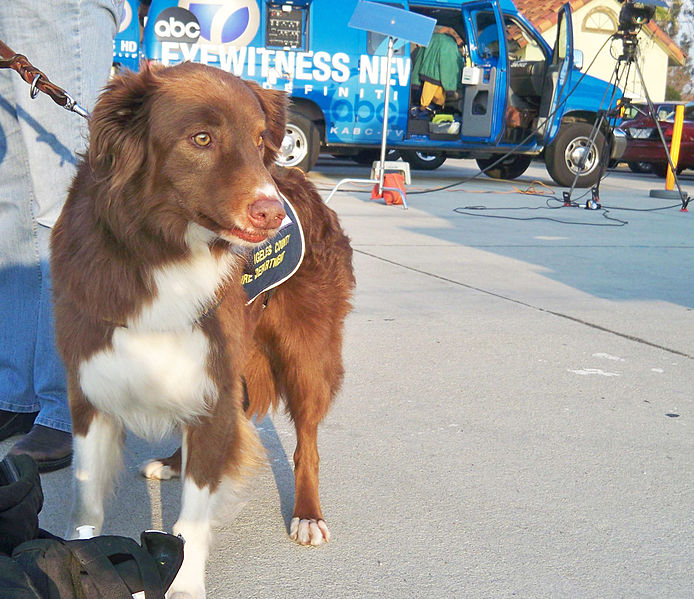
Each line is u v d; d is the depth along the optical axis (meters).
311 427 2.98
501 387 4.24
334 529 2.79
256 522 2.84
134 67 12.26
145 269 2.25
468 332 5.20
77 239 2.29
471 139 13.44
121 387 2.33
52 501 2.86
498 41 13.10
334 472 3.21
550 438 3.63
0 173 3.11
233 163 2.23
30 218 3.13
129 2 12.10
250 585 2.42
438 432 3.63
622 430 3.76
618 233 9.52
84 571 1.79
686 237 9.48
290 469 3.28
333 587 2.43
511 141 13.85
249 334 2.77
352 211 10.11
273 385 3.13
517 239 8.74
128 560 1.89
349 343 4.86
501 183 14.91
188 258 2.31
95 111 2.22
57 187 3.02
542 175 17.31
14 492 1.84
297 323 2.96
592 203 11.61
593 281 6.88
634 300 6.28
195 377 2.34
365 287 6.25
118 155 2.21
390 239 8.32
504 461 3.37
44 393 3.12
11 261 3.19
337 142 12.95
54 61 2.95
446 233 8.88
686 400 4.20
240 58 12.12
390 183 10.84
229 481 2.46
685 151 17.42
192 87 2.25
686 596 2.47
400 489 3.09
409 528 2.81
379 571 2.53
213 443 2.40
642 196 13.84
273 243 2.64
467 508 2.96
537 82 13.77
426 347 4.85
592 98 14.24
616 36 11.83
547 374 4.48
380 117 12.95
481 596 2.41
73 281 2.27
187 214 2.25
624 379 4.47
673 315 5.88
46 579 1.68
